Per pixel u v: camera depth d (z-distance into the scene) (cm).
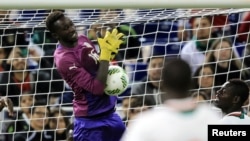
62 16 1376
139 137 984
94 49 1405
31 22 1734
